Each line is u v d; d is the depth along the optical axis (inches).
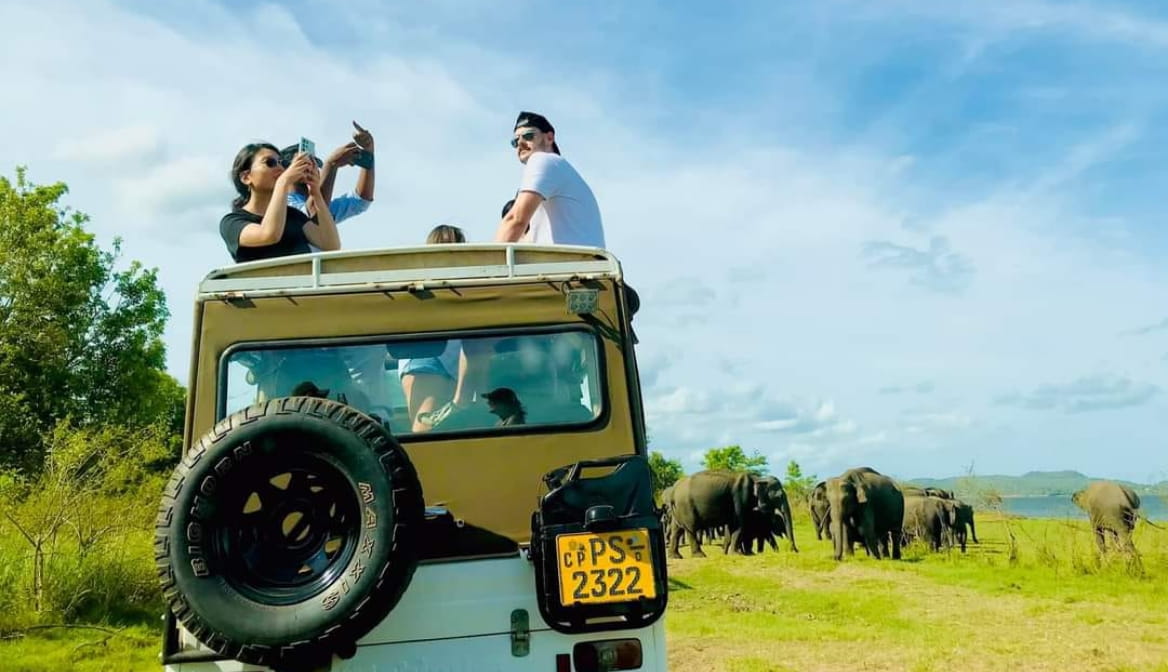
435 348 184.7
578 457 178.2
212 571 141.8
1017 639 412.2
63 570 443.8
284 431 142.9
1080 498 818.2
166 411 1488.7
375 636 156.3
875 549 909.2
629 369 183.3
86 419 1280.8
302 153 224.1
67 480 477.1
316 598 140.0
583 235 229.3
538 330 184.2
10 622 404.5
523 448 178.1
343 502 145.3
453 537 168.2
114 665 353.1
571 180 228.7
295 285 184.1
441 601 158.2
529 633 157.9
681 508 1049.5
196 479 142.5
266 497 146.8
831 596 573.9
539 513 156.5
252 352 181.2
